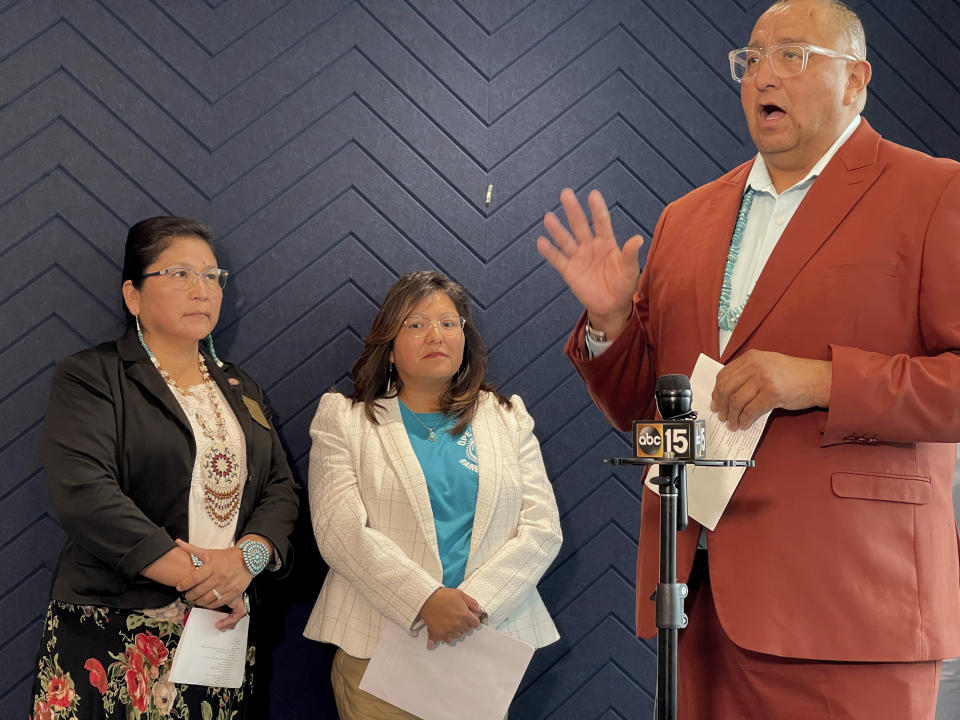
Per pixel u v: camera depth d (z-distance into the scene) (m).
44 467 2.59
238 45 3.03
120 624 2.41
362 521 2.56
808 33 1.96
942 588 1.89
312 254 3.06
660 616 1.58
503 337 3.17
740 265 2.07
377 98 3.11
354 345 3.08
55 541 2.87
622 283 1.99
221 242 3.00
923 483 1.89
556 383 3.19
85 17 2.93
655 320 2.23
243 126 3.03
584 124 3.24
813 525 1.85
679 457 1.57
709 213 2.17
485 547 2.62
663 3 3.30
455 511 2.64
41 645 2.46
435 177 3.14
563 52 3.24
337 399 2.76
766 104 1.98
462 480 2.65
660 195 3.29
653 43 3.29
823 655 1.82
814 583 1.84
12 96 2.88
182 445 2.53
